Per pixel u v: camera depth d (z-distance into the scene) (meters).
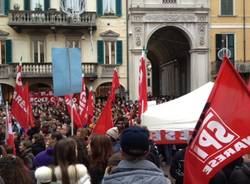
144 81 15.58
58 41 41.28
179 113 11.84
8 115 12.99
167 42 51.00
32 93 36.78
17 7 40.16
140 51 41.84
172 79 56.22
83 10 40.72
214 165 5.96
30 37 40.97
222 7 42.78
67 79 13.85
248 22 43.06
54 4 41.28
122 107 30.86
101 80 41.72
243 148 5.97
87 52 41.59
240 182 6.95
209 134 6.02
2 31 40.44
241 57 43.06
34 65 40.31
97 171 7.73
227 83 6.08
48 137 12.01
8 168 5.29
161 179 4.50
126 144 4.64
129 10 41.78
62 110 30.30
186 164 6.05
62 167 6.06
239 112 6.00
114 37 41.84
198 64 42.66
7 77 40.53
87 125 19.59
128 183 4.46
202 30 42.53
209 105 6.07
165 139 11.66
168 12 41.97
